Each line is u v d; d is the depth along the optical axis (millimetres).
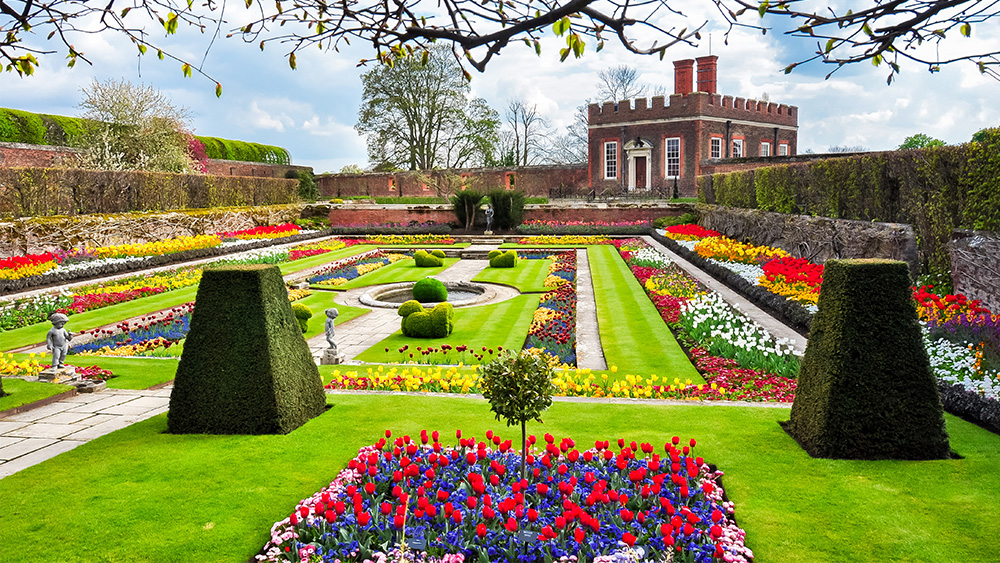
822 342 4891
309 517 3666
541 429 5449
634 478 3967
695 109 36469
